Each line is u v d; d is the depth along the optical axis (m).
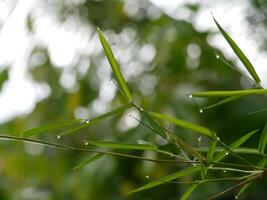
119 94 1.79
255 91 0.77
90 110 1.81
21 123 1.87
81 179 1.75
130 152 1.71
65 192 1.79
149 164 1.66
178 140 0.81
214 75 1.76
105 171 1.72
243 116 1.66
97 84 1.82
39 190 1.88
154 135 1.63
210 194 1.59
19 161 1.89
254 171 0.82
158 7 1.83
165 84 1.77
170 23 1.81
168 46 1.80
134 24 1.88
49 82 1.87
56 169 1.82
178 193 1.69
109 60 0.80
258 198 1.63
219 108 1.67
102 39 0.79
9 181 1.93
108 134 1.75
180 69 1.79
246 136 0.82
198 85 1.75
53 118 1.86
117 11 1.87
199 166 0.82
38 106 1.87
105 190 1.75
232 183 1.57
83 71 1.85
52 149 1.83
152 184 0.85
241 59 0.80
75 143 1.79
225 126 1.67
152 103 1.75
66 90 1.86
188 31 1.76
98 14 1.88
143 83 1.80
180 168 1.65
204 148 0.86
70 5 1.89
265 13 1.74
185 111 1.68
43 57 1.89
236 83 1.74
